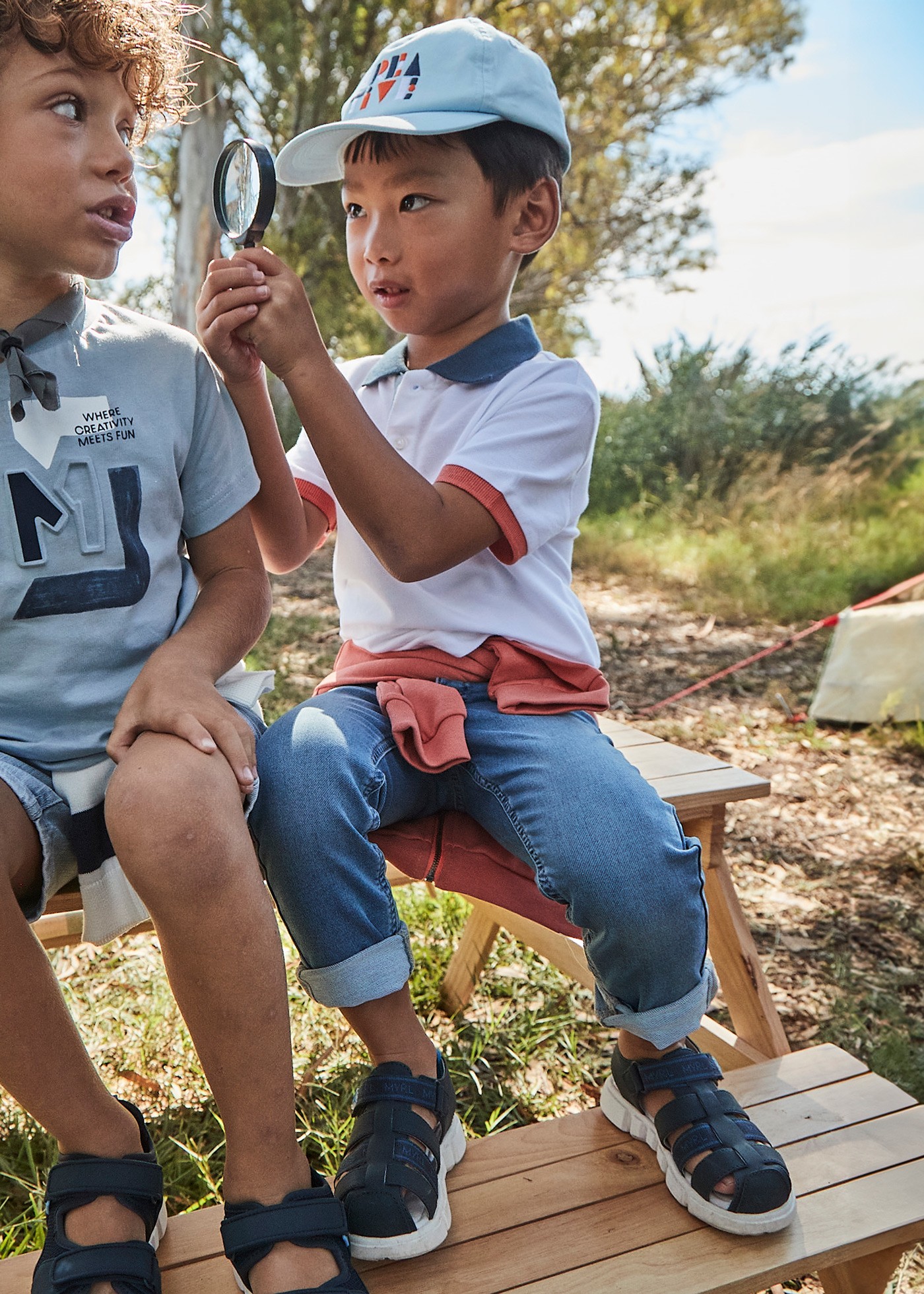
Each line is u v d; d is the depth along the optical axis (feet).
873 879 9.27
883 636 13.17
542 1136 4.43
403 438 5.15
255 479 4.37
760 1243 3.85
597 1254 3.78
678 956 4.09
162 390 4.04
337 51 27.12
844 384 25.43
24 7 3.37
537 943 6.28
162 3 4.02
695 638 17.15
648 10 28.22
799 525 21.65
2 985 3.33
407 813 4.68
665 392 26.84
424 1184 3.77
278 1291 3.26
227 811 3.35
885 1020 7.19
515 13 28.19
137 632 3.92
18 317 3.81
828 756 12.17
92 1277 3.29
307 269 28.94
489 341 5.10
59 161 3.50
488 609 4.87
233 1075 3.36
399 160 4.74
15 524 3.67
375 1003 4.11
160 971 7.05
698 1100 4.19
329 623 16.26
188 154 26.76
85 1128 3.56
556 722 4.60
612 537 23.00
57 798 3.70
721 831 5.64
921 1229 4.01
